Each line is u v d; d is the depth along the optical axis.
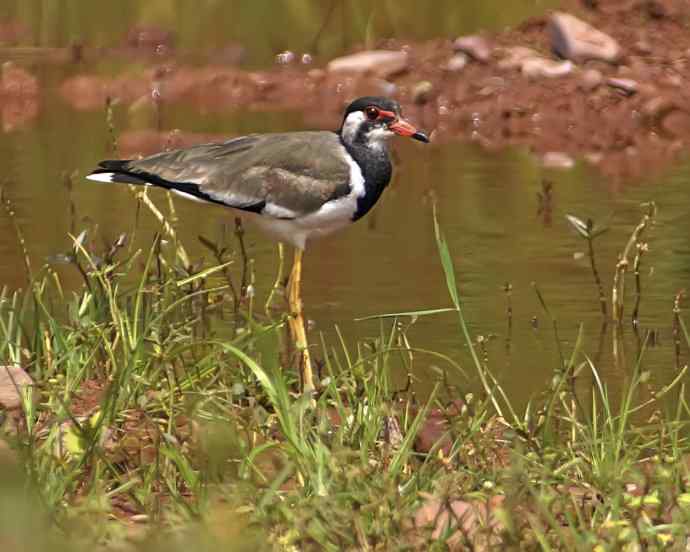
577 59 26.64
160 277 12.91
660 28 27.98
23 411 9.88
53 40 30.38
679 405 10.55
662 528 8.12
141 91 26.92
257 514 8.20
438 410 10.93
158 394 10.13
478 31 29.30
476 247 16.31
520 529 7.96
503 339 13.17
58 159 20.95
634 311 13.85
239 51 29.30
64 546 7.66
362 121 12.44
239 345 11.21
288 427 9.21
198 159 12.44
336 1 29.81
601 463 9.38
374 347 11.27
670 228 16.92
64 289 14.41
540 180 19.97
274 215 12.34
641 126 24.31
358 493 8.32
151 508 8.74
